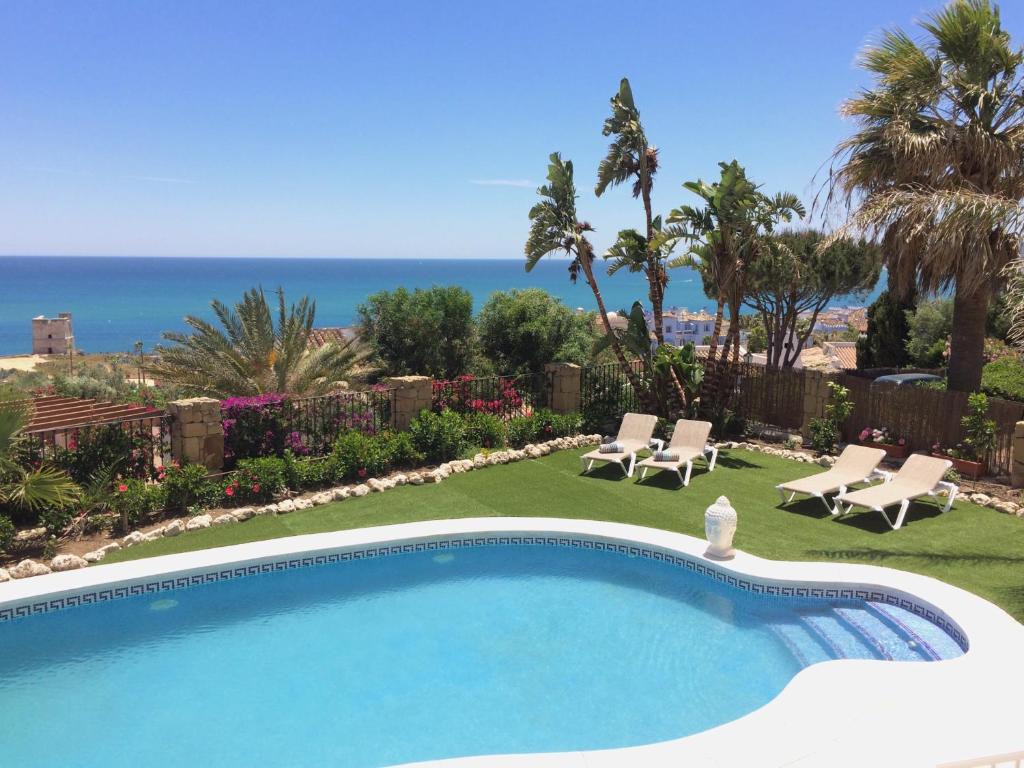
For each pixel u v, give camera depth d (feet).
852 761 14.99
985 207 31.96
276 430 37.68
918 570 25.85
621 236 48.39
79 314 496.23
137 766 16.89
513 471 39.22
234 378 58.08
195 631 23.44
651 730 18.29
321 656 21.95
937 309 80.79
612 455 38.58
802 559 27.14
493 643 22.74
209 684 20.42
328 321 433.07
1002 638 20.33
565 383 48.11
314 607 25.13
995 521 30.91
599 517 32.24
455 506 33.65
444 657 21.89
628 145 46.65
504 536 30.22
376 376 80.48
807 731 16.02
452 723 18.62
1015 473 35.04
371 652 22.18
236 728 18.40
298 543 28.09
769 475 38.60
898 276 42.32
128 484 29.91
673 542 28.50
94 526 29.40
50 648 22.22
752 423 48.73
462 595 26.05
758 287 61.67
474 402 46.01
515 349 81.82
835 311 271.69
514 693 19.99
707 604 25.20
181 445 33.76
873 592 24.32
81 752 17.42
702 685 20.31
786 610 24.64
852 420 43.57
